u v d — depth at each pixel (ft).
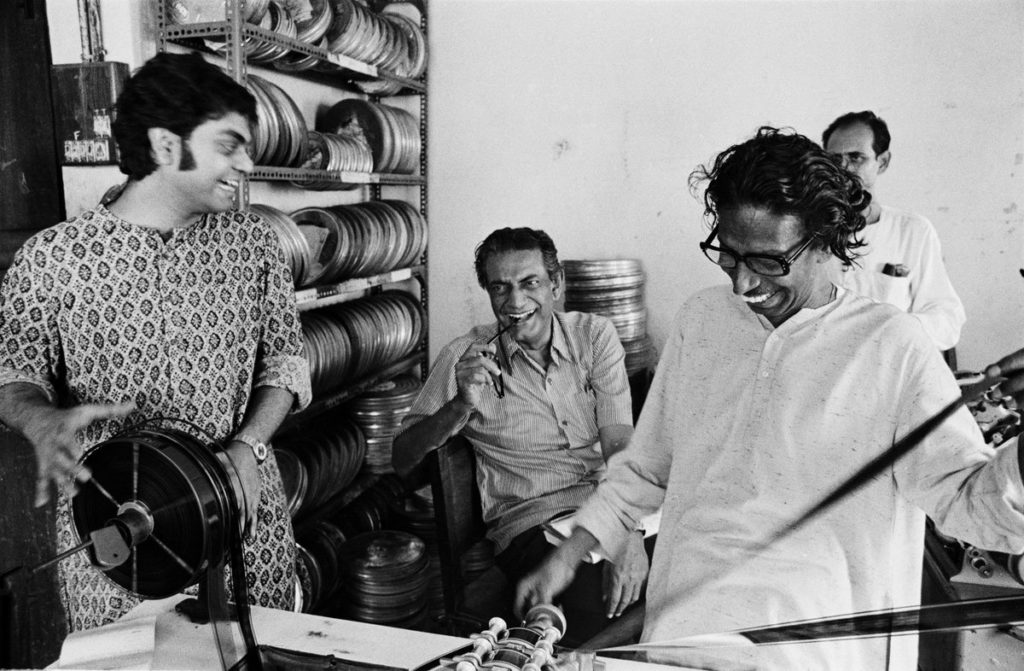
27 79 6.77
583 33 10.80
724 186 3.08
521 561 5.77
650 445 4.00
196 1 7.13
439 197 11.80
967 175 9.50
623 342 10.33
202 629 3.75
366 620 7.48
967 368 9.82
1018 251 9.43
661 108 10.65
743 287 3.18
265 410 4.86
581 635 3.85
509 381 6.13
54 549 6.67
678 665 3.15
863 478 3.09
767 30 10.03
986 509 2.74
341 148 9.32
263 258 4.96
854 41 9.70
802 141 3.06
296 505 8.31
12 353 4.39
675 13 10.36
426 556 7.68
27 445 6.51
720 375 3.53
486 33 11.18
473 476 6.17
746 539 3.31
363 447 9.93
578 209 11.26
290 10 8.36
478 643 2.88
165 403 4.54
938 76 9.43
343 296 11.32
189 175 4.31
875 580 3.14
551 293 6.13
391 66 10.40
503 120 11.35
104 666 3.48
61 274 4.33
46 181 6.90
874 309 3.22
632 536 4.09
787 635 3.01
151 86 4.10
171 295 4.50
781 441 3.27
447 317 12.09
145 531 3.21
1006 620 2.51
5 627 6.66
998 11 9.06
